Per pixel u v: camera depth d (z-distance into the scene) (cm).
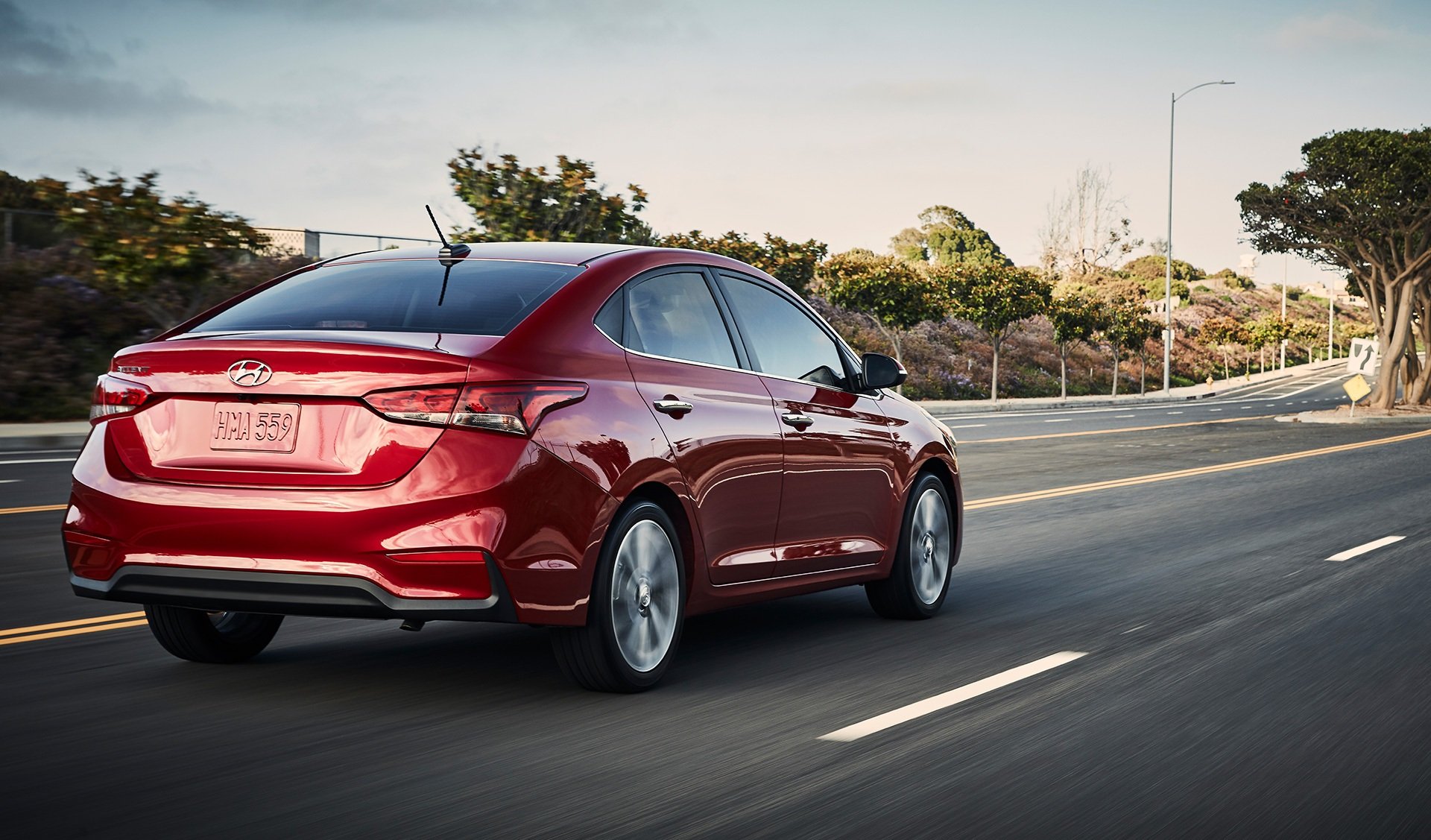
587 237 3091
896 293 4728
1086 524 1227
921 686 584
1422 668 629
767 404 625
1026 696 566
